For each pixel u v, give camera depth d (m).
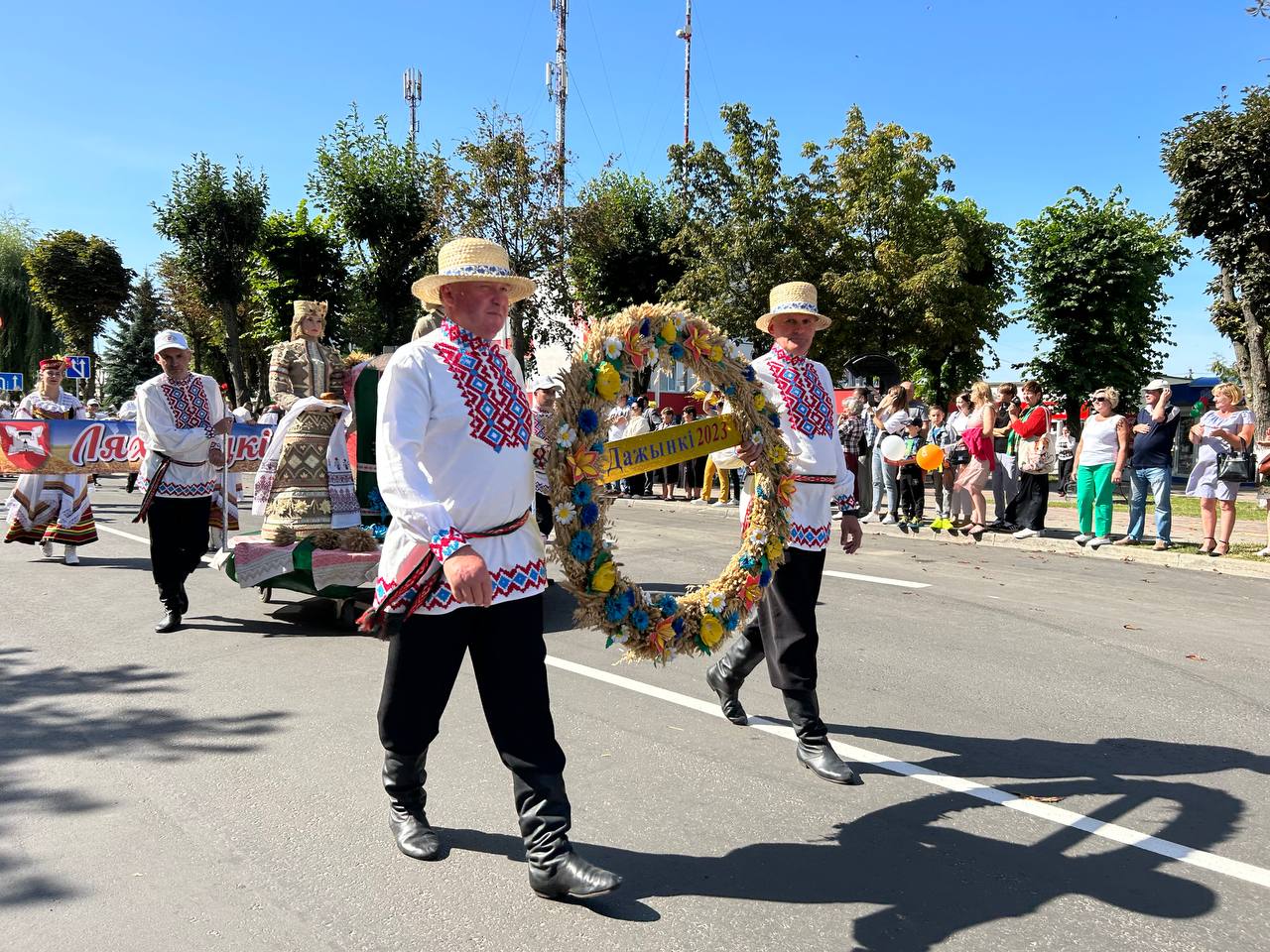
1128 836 3.49
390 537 3.12
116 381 49.56
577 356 3.44
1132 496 10.92
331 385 6.82
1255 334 18.72
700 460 16.81
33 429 9.08
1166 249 26.05
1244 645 6.37
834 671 5.66
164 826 3.50
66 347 42.16
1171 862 3.29
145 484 6.37
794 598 4.08
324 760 4.15
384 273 25.42
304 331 6.73
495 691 3.04
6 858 3.24
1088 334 25.80
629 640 3.55
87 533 9.45
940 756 4.30
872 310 21.23
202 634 6.42
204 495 6.53
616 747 4.35
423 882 3.09
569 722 4.68
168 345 6.41
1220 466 9.90
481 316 3.06
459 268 2.98
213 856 3.26
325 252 25.84
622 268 25.70
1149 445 10.70
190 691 5.14
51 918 2.85
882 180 21.61
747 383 3.90
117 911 2.89
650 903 2.97
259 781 3.91
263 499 6.60
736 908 2.94
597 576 3.34
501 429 3.02
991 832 3.51
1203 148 17.41
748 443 3.88
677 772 4.06
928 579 8.80
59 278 38.09
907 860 3.28
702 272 21.00
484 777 3.95
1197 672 5.68
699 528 12.77
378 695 5.06
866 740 4.50
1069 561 10.16
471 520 2.97
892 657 5.97
